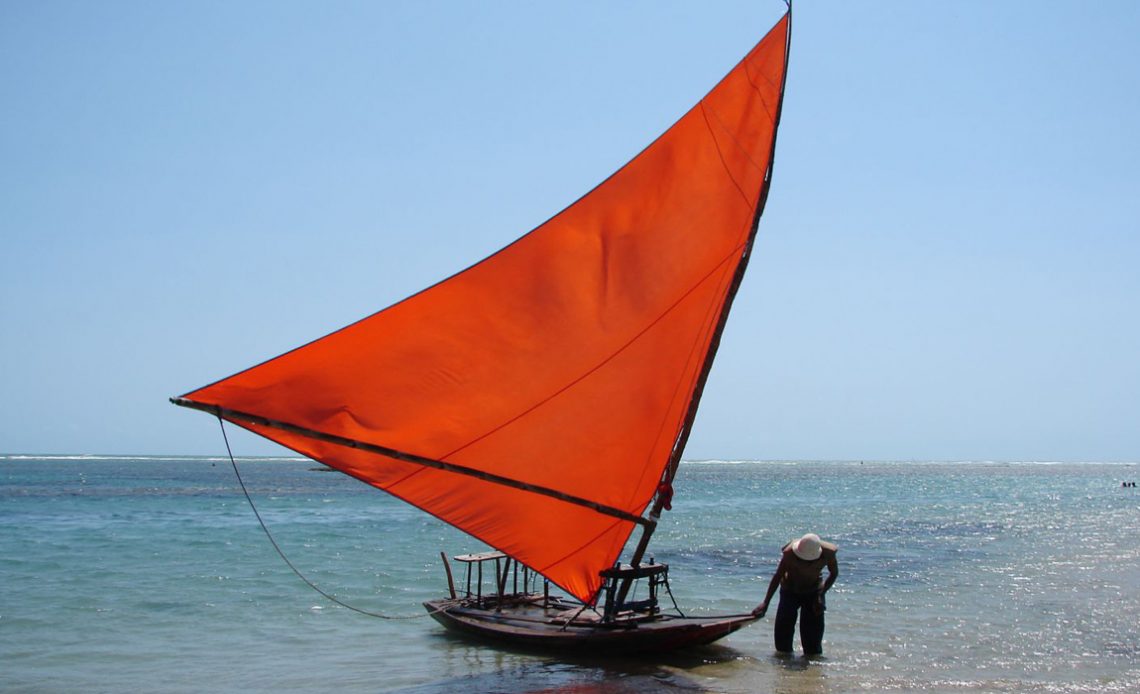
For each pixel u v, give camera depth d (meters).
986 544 33.69
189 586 21.34
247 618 17.48
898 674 12.90
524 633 14.11
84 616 17.58
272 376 10.87
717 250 12.88
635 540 34.94
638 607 14.10
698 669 13.09
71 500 58.88
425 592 20.80
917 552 30.81
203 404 10.45
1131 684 12.44
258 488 84.06
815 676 12.75
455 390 11.66
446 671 13.05
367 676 12.85
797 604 13.99
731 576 24.00
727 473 196.75
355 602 19.41
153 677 12.96
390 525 41.25
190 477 114.25
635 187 12.55
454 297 11.69
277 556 27.84
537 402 12.14
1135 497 81.75
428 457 11.65
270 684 12.51
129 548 29.78
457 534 36.75
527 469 12.23
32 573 23.47
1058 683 12.48
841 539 36.06
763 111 12.90
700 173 12.80
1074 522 46.22
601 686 12.08
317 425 11.03
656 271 12.67
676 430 12.95
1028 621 17.22
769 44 12.83
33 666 13.67
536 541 12.79
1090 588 21.81
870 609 18.64
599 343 12.34
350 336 11.23
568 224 12.27
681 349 12.82
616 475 12.73
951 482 135.00
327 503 60.38
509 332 11.95
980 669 13.27
